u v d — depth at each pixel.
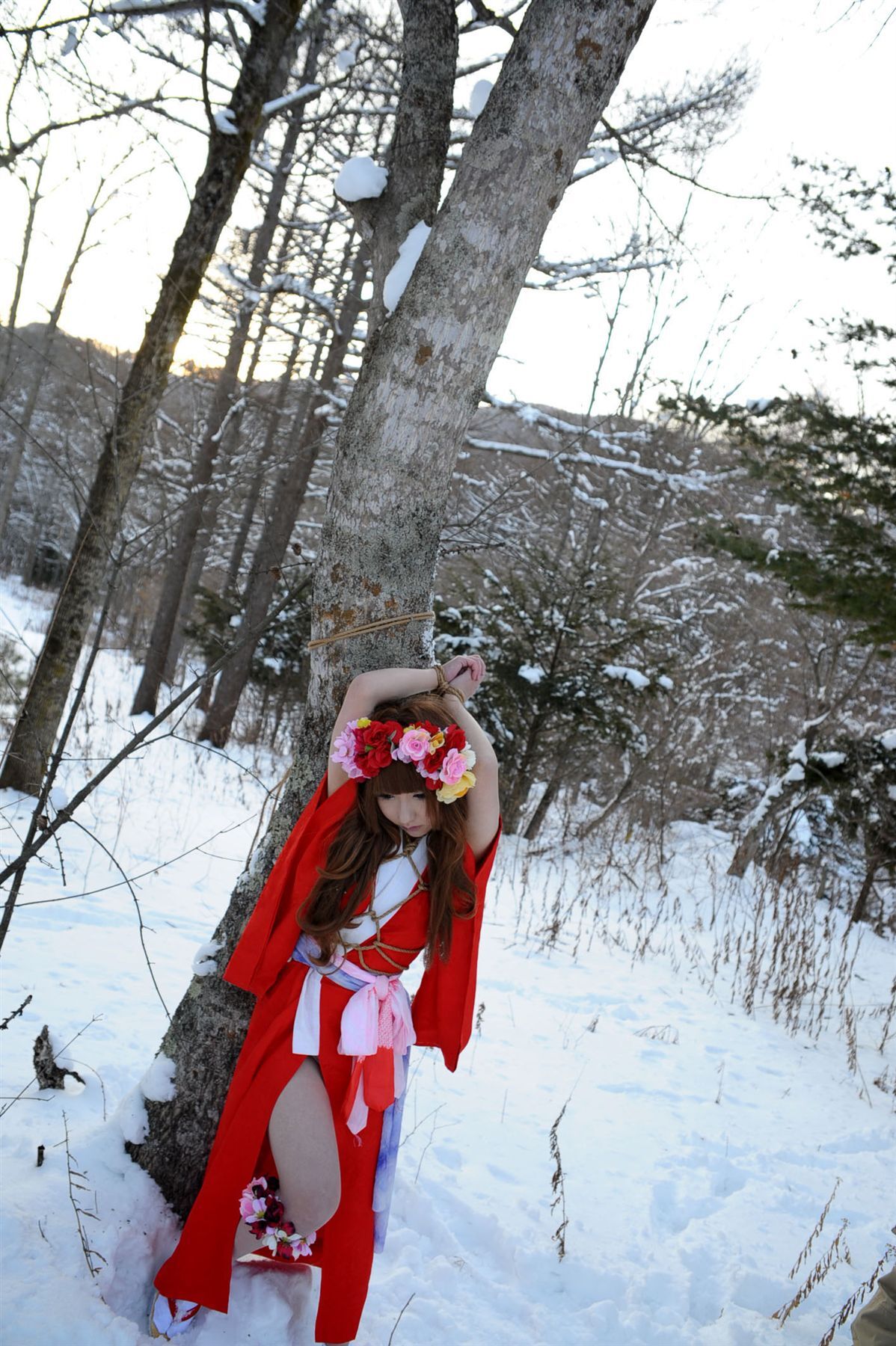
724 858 11.91
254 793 9.27
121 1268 2.27
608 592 11.09
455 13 2.57
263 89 6.56
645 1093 4.42
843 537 7.81
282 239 13.02
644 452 16.17
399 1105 2.38
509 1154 3.51
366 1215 2.27
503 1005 5.39
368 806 2.28
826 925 7.61
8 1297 2.04
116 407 3.48
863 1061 5.50
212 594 13.85
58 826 2.63
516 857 9.88
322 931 2.26
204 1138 2.46
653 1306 2.78
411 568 2.35
